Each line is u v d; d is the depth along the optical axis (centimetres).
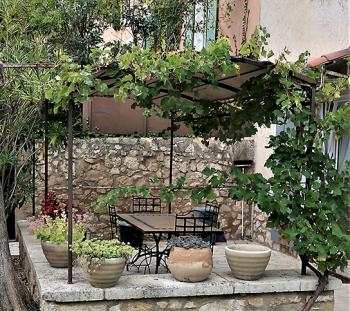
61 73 431
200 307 438
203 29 1016
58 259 495
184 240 459
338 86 486
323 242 448
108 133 939
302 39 741
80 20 970
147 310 429
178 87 463
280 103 461
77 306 416
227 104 594
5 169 744
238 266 454
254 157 900
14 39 682
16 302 488
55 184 865
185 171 898
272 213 469
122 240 704
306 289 457
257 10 862
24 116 691
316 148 468
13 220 938
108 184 879
